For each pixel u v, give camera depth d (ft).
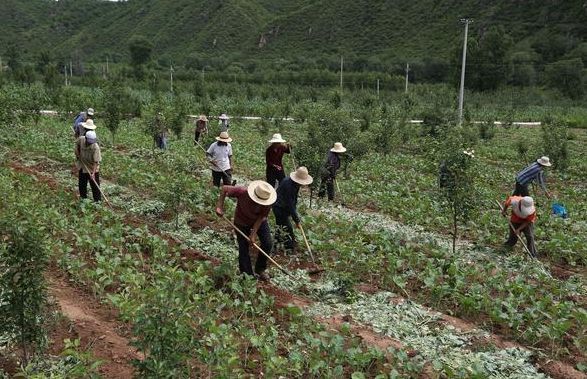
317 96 217.97
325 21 409.08
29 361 21.86
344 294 32.14
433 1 379.96
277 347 25.41
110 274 30.01
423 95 235.61
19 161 62.54
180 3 487.61
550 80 276.00
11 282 19.88
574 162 98.63
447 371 23.41
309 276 34.17
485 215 49.80
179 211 44.80
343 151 54.34
